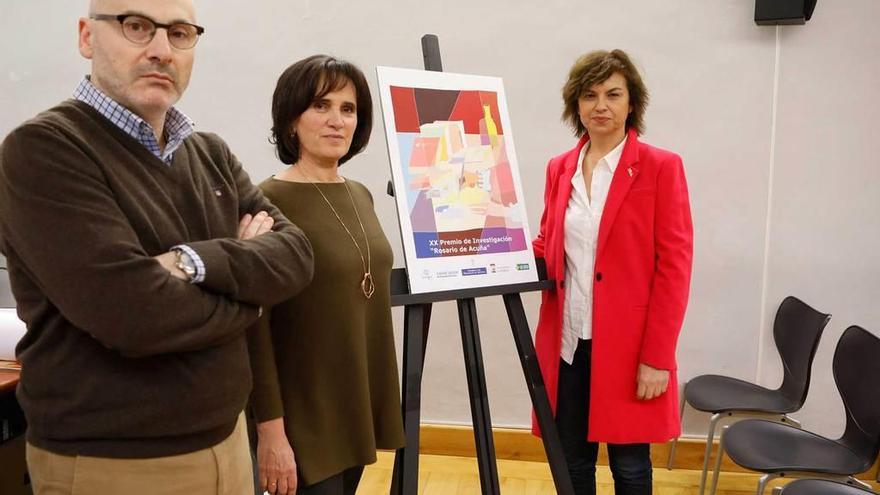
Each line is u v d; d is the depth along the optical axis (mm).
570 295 2283
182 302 1191
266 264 1347
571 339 2289
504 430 3271
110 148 1226
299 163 1788
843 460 2143
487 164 2238
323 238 1683
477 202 2191
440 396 3326
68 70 3344
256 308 1353
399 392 1870
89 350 1191
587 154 2301
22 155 1128
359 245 1734
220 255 1267
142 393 1204
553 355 2326
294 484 1638
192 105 3332
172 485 1255
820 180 2980
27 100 3391
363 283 1734
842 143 2949
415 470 1925
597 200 2217
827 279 3023
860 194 2961
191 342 1212
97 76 1253
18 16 3340
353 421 1715
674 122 3051
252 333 1599
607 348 2174
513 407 3283
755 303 3080
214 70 3299
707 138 3035
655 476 3086
